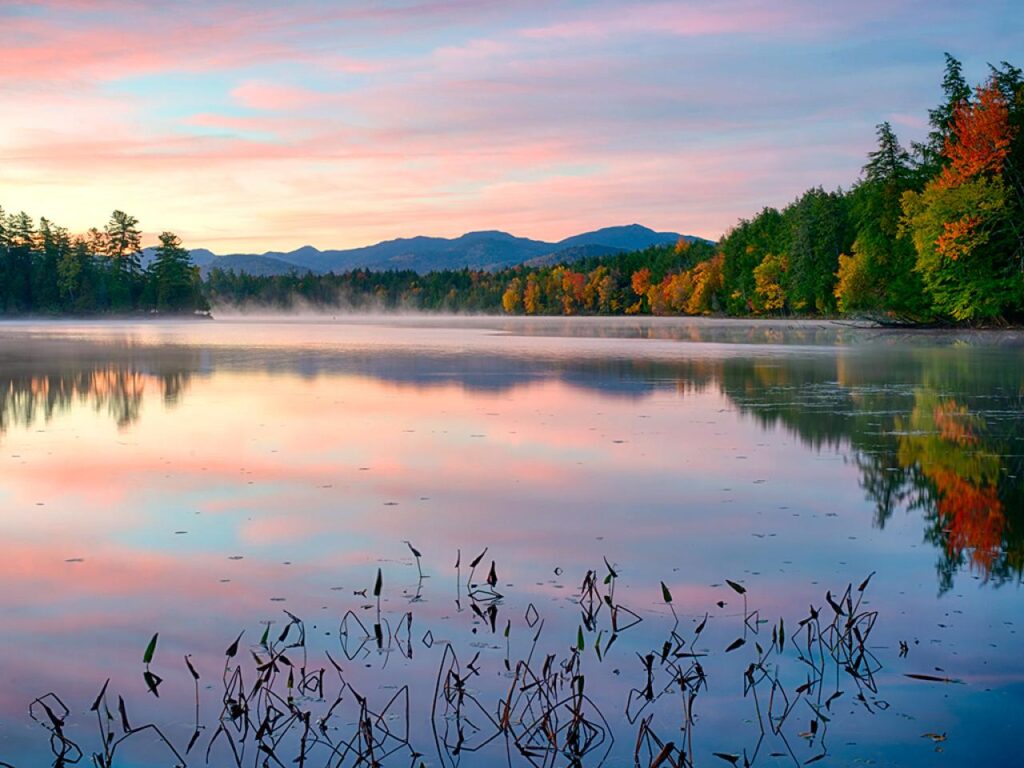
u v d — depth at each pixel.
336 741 4.56
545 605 6.48
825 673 5.29
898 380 23.45
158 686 5.21
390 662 5.50
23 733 4.66
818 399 19.17
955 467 11.52
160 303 133.75
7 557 7.73
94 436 14.27
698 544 8.06
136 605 6.54
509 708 4.68
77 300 130.50
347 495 10.08
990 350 36.16
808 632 5.89
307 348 41.06
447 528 8.66
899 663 5.41
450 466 11.76
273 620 6.22
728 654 5.58
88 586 6.97
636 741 4.54
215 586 6.96
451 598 6.65
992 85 45.22
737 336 53.88
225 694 5.10
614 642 5.79
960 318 47.38
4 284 128.62
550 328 78.19
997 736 4.54
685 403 18.52
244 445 13.41
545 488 10.43
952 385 22.05
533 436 14.20
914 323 55.12
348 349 39.94
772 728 4.64
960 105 49.03
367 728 4.51
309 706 4.94
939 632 5.90
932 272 47.06
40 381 23.41
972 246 44.47
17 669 5.47
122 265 136.12
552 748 4.47
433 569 7.37
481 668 5.39
